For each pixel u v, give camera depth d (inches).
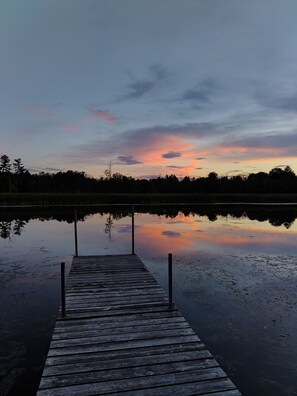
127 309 250.1
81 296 285.0
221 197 2230.6
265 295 333.1
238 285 366.6
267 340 237.6
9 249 577.3
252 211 1470.2
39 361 207.5
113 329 214.5
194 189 3233.3
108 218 1128.8
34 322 265.4
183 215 1262.3
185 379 160.4
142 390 152.3
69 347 189.9
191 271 425.7
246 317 278.5
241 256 519.2
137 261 431.5
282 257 511.8
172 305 255.3
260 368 202.4
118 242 649.0
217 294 336.5
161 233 771.4
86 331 211.3
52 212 1331.2
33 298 322.7
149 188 3208.7
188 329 215.0
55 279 389.4
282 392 179.6
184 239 686.5
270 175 3718.0
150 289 307.1
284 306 303.3
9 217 1132.5
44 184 3181.6
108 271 376.5
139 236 725.3
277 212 1416.1
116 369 168.1
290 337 242.4
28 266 453.7
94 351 185.5
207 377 162.2
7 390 179.9
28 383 185.6
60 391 150.9
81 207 1628.9
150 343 195.2
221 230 823.1
